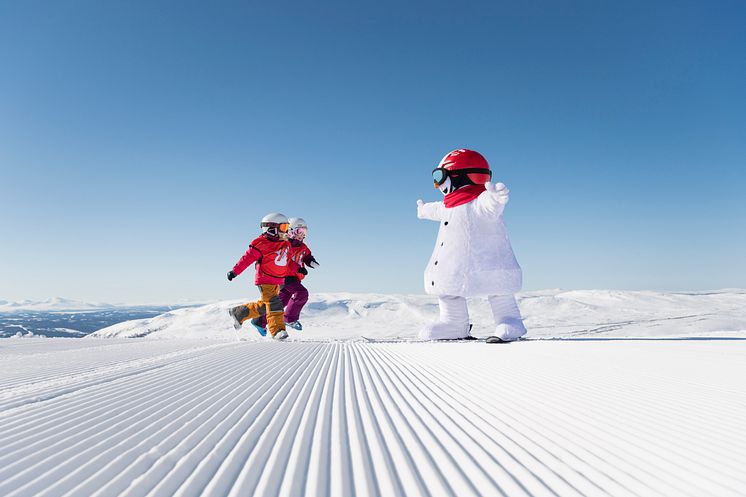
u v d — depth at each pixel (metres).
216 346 5.61
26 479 1.24
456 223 6.42
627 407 2.03
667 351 3.79
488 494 1.15
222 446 1.55
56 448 1.51
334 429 1.78
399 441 1.62
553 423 1.82
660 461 1.37
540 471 1.31
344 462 1.40
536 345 4.77
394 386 2.74
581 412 1.97
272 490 1.18
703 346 4.10
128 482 1.23
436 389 2.63
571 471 1.31
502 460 1.41
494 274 6.14
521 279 6.21
